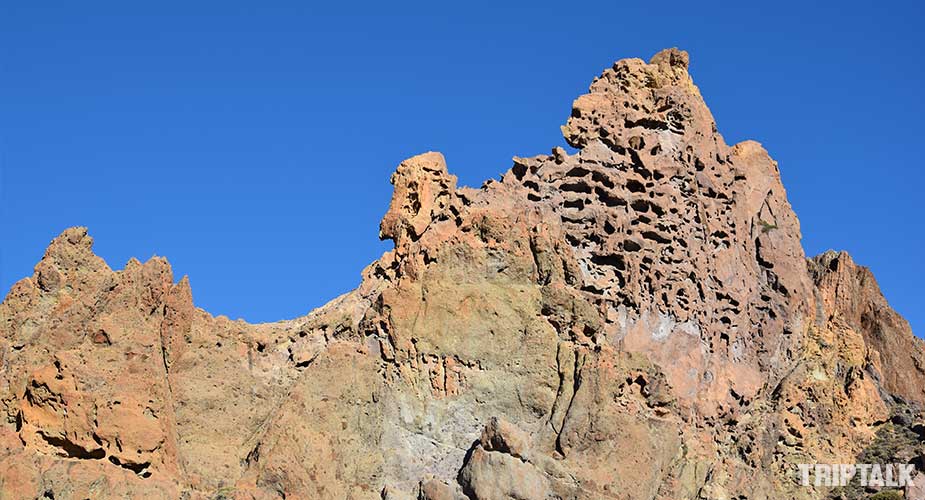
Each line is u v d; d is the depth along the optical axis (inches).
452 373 2482.8
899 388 2994.6
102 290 2395.4
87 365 2293.3
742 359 2807.6
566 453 2412.6
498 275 2566.4
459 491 2333.9
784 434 2746.1
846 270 3100.4
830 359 2920.8
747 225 2952.8
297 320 2625.5
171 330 2426.2
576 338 2529.5
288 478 2284.7
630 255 2674.7
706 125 2945.4
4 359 2389.3
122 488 2196.1
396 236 2640.3
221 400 2415.1
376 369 2463.1
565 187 2721.5
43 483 2188.7
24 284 2481.5
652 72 2942.9
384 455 2399.1
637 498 2406.5
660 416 2549.2
